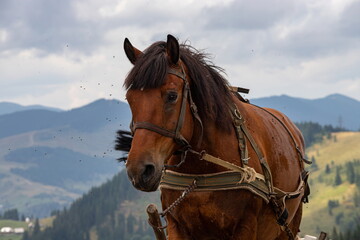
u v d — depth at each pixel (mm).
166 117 6320
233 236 6992
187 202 6996
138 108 6301
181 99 6488
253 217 7043
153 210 7066
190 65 6812
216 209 6883
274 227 7977
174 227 7316
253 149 7301
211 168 6930
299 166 8953
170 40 6465
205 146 6914
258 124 7871
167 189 7254
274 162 7816
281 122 9070
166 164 7227
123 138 7555
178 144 6547
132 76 6387
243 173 6898
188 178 7020
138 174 5996
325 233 9961
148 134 6195
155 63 6340
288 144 8641
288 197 8023
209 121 6906
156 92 6297
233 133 7191
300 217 9531
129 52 6914
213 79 7199
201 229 7066
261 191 7148
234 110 7320
